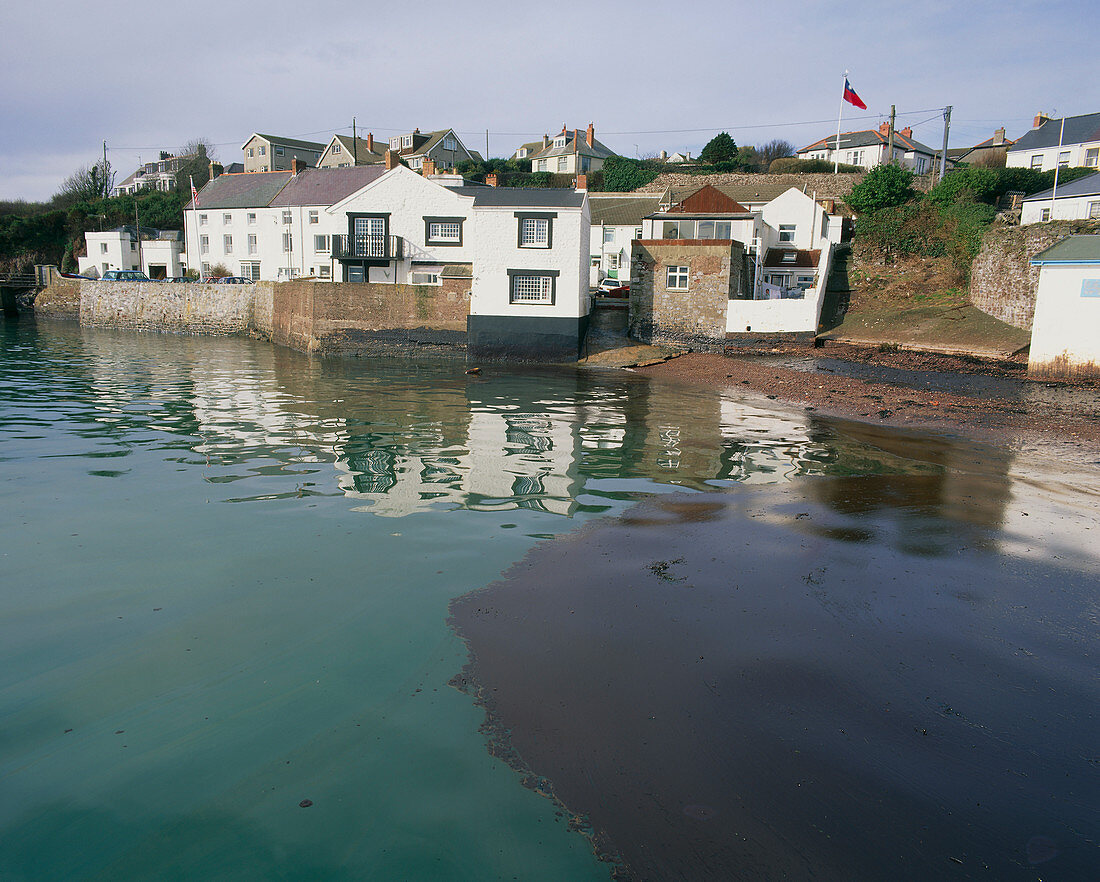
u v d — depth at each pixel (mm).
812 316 36062
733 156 77000
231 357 37969
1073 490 13281
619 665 6984
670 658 7121
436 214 42125
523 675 6789
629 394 25469
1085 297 25094
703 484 13523
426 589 8711
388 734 5875
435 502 12258
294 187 61438
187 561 9547
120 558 9641
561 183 75750
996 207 46969
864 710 6285
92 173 101500
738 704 6352
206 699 6340
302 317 40688
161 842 4746
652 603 8352
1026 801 5176
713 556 9852
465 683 6637
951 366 29141
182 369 32312
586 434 18125
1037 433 18375
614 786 5305
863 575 9203
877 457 15773
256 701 6316
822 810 5070
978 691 6594
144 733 5855
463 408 22156
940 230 43375
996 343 31625
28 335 50969
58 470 14219
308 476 13891
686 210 43156
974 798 5203
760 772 5469
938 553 10000
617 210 56469
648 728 5996
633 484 13492
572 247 34938
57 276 68688
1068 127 57906
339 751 5656
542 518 11453
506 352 36000
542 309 35438
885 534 10750
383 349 38344
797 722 6098
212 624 7754
